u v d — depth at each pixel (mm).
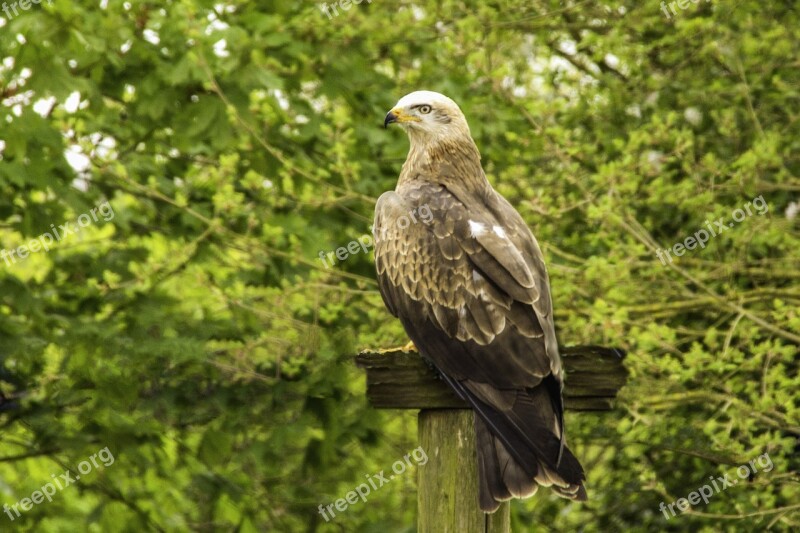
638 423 12312
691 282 13117
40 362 13844
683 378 11070
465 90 13883
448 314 8234
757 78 13500
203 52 12453
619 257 11930
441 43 13812
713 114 12828
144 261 13938
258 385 13891
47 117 13219
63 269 13742
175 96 13031
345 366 13453
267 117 12133
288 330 13117
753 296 12828
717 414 11984
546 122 12391
